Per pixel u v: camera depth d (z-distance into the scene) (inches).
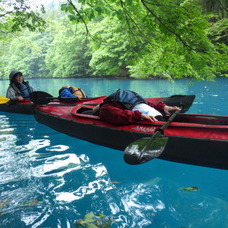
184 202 83.0
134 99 122.5
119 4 127.0
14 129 178.9
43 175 103.9
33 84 649.6
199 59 108.9
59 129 165.5
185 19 104.3
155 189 92.0
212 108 215.5
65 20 748.0
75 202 83.4
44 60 1104.8
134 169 109.4
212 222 72.0
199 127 102.9
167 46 122.3
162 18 109.1
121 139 123.1
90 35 161.3
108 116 120.0
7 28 284.2
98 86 463.5
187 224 71.7
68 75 952.3
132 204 82.2
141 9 121.8
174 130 108.4
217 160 100.1
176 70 125.3
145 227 70.4
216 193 88.3
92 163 116.2
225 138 95.5
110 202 83.4
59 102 201.5
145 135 112.0
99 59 729.6
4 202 83.4
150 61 139.3
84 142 146.1
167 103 187.9
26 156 125.6
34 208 80.0
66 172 106.7
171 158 113.7
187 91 323.0
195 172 105.2
